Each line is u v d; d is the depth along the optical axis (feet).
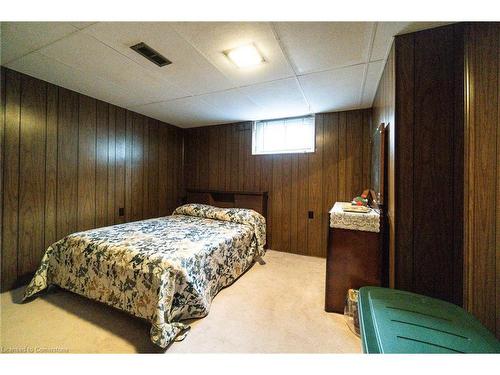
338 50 5.12
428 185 4.25
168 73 6.40
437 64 4.23
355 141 9.21
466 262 3.65
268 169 10.91
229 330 4.96
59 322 5.15
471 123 3.63
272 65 5.87
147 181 10.89
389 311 3.05
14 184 6.50
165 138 11.91
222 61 5.68
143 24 4.29
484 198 3.54
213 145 12.38
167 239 6.25
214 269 6.18
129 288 4.87
